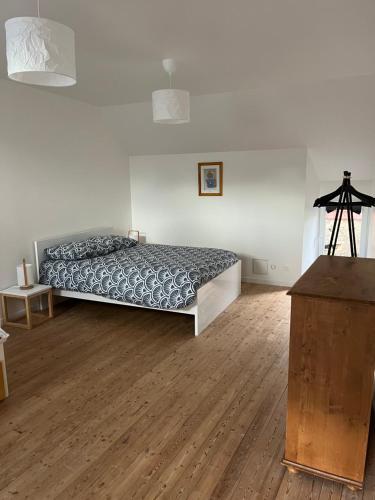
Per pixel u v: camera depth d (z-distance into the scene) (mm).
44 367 3098
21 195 4105
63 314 4277
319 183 5875
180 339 3617
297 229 5133
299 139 4773
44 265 4273
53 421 2412
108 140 5453
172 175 5777
